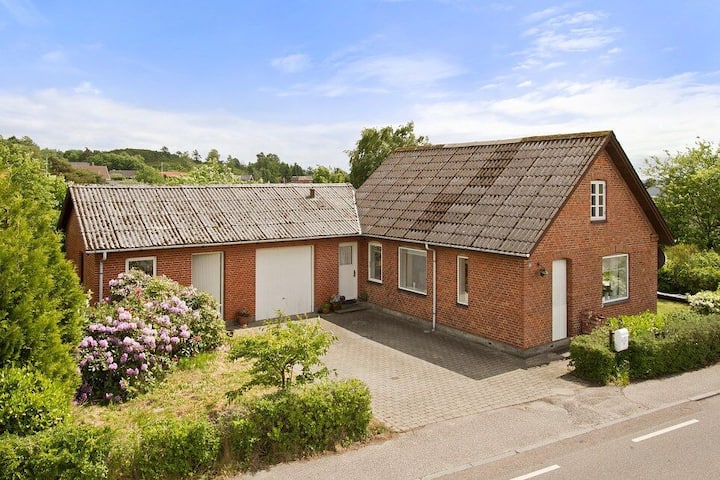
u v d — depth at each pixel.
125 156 138.62
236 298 19.47
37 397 8.46
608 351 13.33
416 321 19.69
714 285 23.16
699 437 10.28
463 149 21.94
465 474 8.95
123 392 11.88
